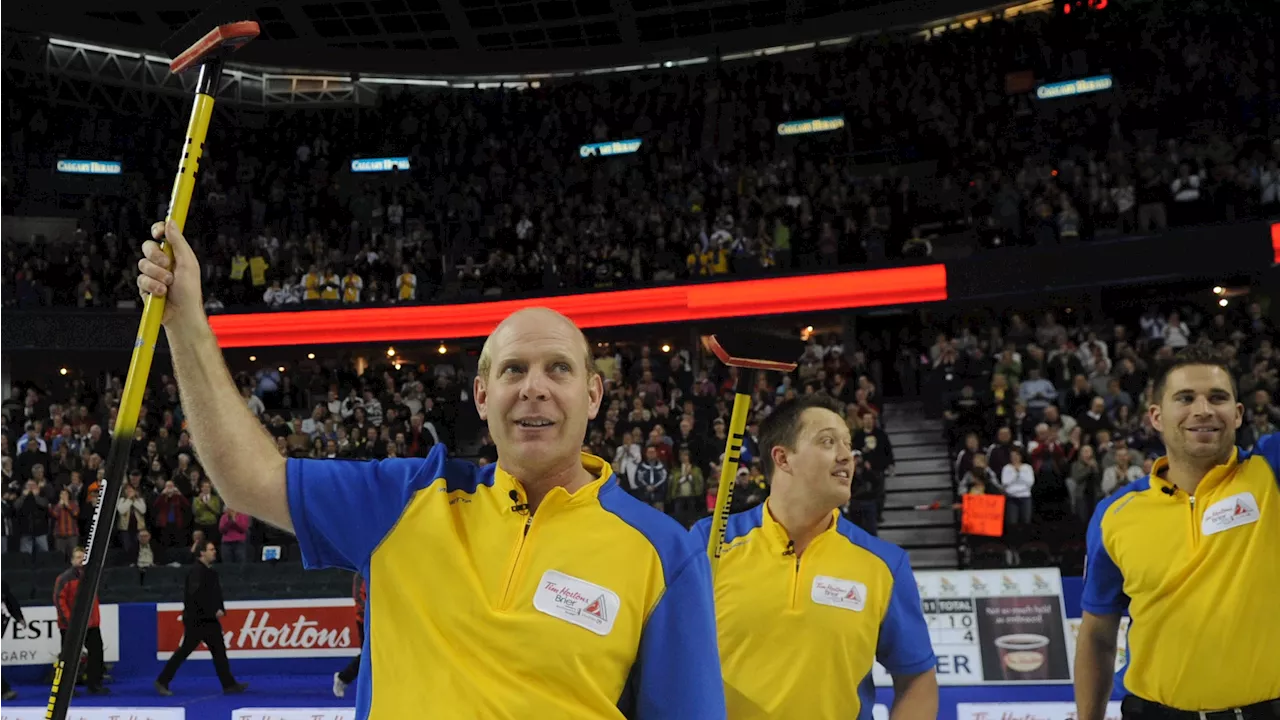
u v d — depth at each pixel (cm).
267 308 2017
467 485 203
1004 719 646
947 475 1631
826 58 2431
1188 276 1681
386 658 187
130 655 1218
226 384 196
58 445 1636
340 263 2192
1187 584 308
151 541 1452
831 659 317
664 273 1978
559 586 184
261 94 2647
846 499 331
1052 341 1602
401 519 196
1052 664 730
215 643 1084
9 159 2377
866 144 2241
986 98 2225
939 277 1811
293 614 1205
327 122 2639
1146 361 1552
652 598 188
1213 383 305
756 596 325
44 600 1398
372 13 2473
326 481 198
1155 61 2086
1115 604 344
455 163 2481
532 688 177
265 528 1461
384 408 1828
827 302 1853
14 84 2395
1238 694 299
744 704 318
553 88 2636
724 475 321
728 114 2372
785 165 2152
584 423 200
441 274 2158
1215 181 1728
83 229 2270
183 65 212
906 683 335
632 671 189
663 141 2348
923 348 1844
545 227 2181
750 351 320
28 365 2109
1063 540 1249
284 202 2380
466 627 182
